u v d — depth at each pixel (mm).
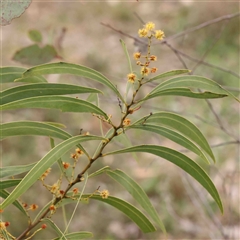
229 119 4629
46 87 1211
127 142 1480
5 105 1110
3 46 6375
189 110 4727
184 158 1250
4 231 1166
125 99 1256
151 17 7156
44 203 3791
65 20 7469
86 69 1161
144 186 4293
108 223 4043
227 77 5199
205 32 6121
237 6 6281
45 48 2133
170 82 1187
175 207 4117
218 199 1263
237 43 5902
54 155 1104
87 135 1170
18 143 4469
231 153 4238
